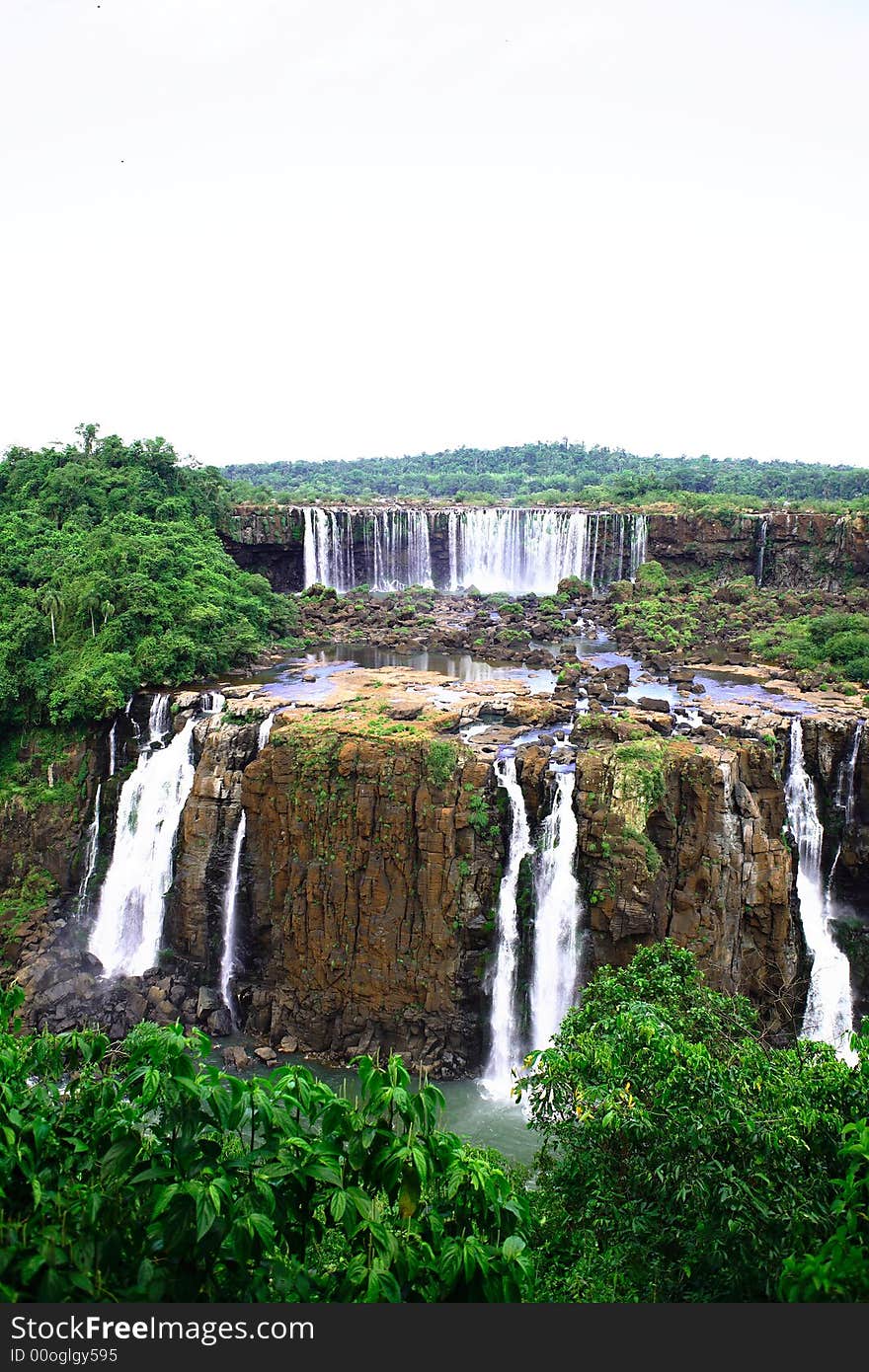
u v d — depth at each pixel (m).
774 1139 14.27
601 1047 17.41
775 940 38.56
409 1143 11.14
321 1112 11.90
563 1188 18.42
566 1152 19.67
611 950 37.09
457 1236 11.38
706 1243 14.91
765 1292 13.98
